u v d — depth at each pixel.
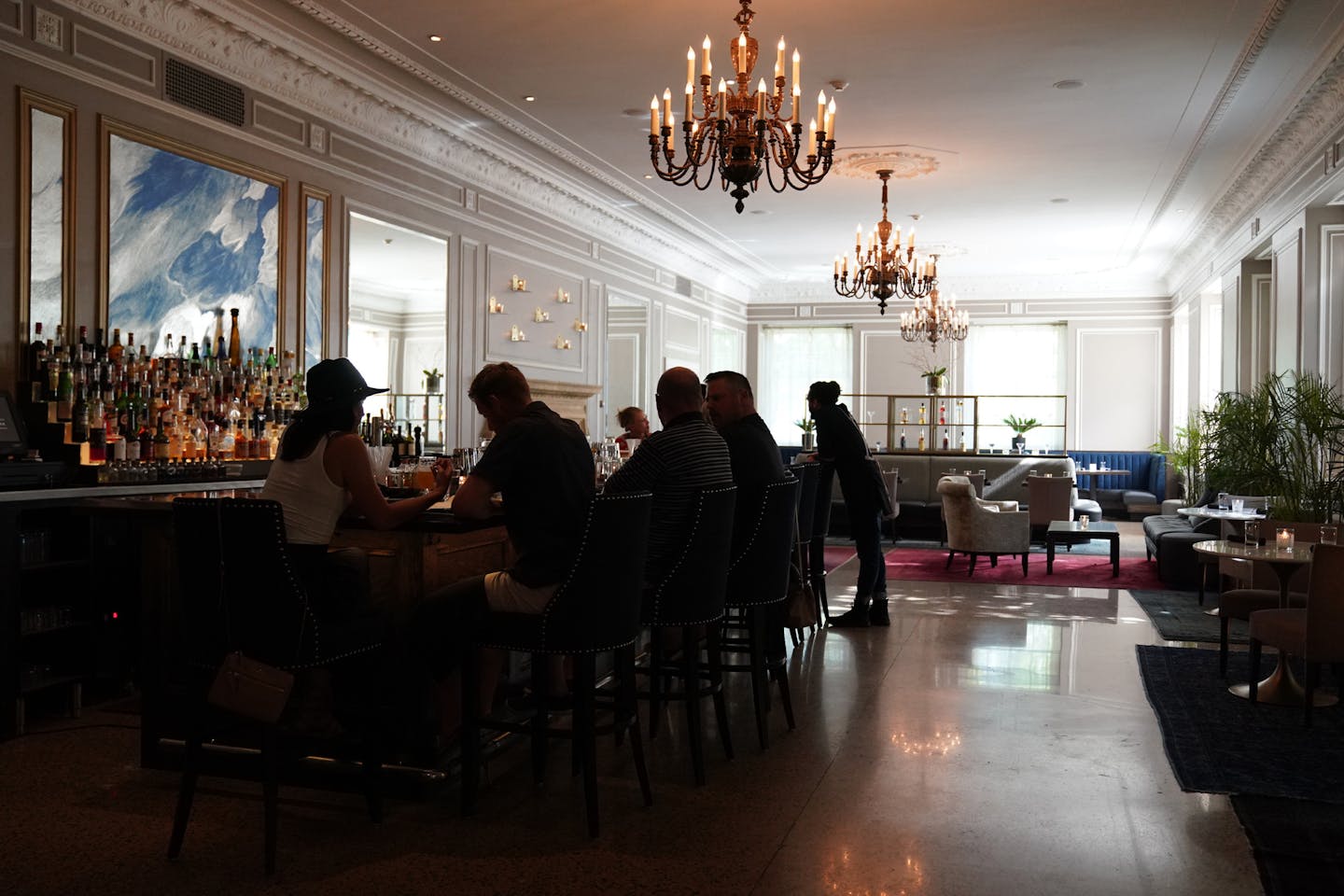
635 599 3.12
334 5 5.86
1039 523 10.49
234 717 3.47
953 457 12.58
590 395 11.01
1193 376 13.85
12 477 4.18
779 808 3.26
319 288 6.90
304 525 2.99
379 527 3.09
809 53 6.54
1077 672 5.16
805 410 17.19
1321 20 5.94
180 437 5.32
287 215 6.58
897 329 16.75
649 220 11.87
